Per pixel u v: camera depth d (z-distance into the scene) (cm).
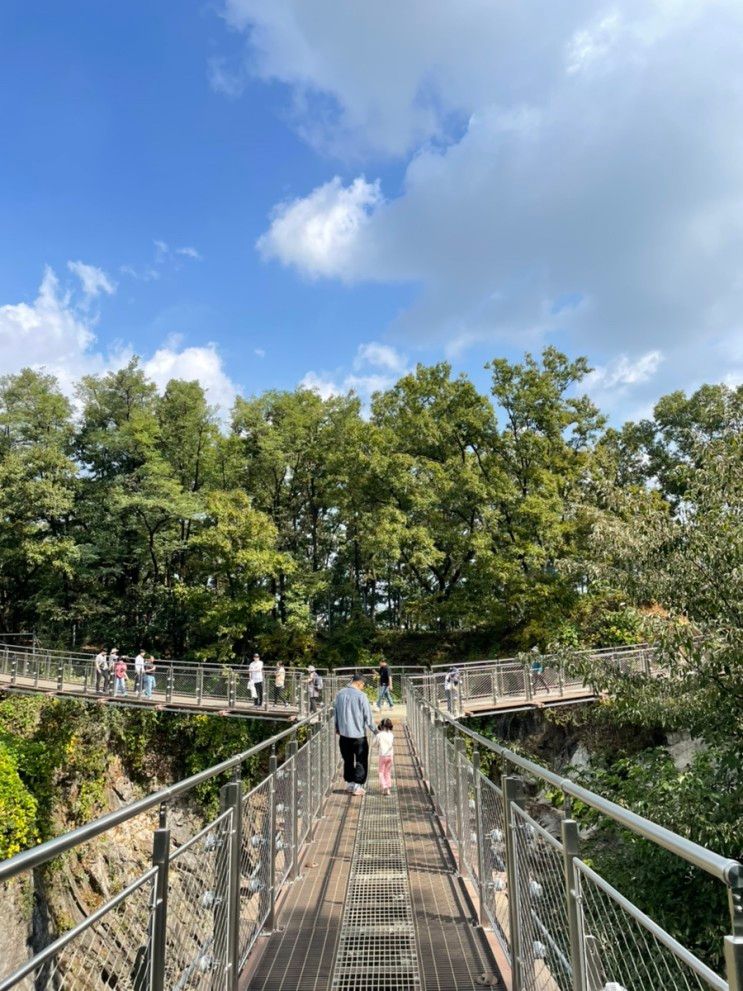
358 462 3641
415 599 3769
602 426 3866
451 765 761
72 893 1622
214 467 4181
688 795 840
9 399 4322
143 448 3819
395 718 2170
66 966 215
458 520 3619
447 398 3869
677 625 878
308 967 458
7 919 1286
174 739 2389
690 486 1011
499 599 3409
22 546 3812
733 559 873
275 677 2264
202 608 3528
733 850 786
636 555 957
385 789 1066
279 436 4056
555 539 3209
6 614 4347
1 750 1778
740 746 852
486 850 527
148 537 3962
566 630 2708
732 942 151
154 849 290
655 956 211
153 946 274
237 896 415
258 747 505
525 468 3600
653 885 800
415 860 707
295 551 4194
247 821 469
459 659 3584
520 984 393
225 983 388
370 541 3444
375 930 517
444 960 463
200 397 4178
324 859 721
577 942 278
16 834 1552
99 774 2162
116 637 3872
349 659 3600
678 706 920
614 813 229
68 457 4297
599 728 1992
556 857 320
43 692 2333
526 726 2367
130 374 4500
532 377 3606
